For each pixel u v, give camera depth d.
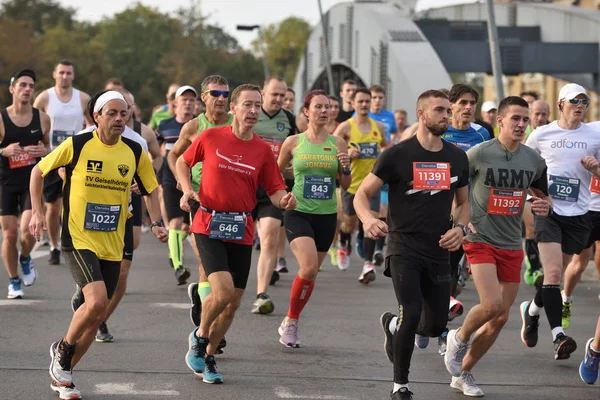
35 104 26.80
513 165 15.04
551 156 18.64
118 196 13.83
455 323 20.41
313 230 18.67
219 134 14.73
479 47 73.38
